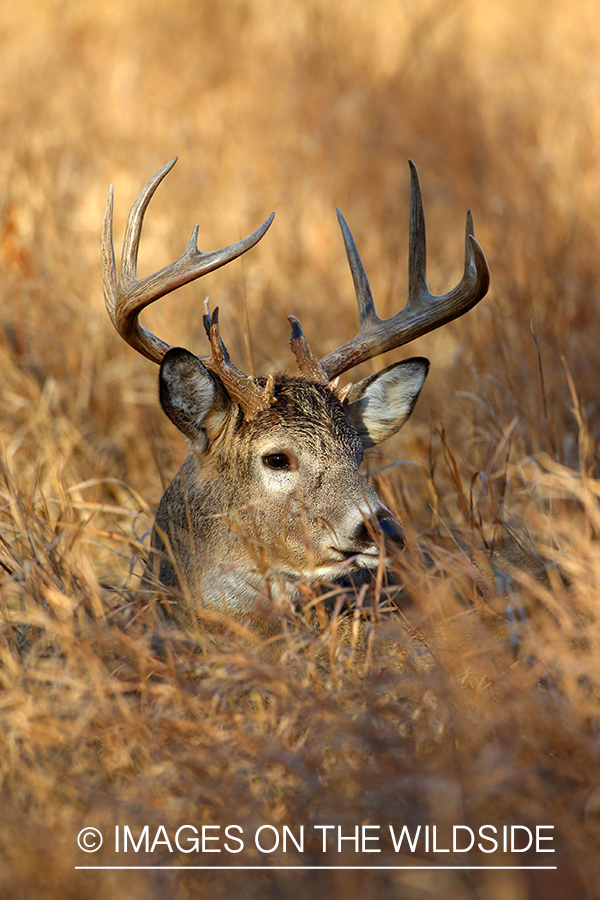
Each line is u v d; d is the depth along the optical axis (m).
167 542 11.41
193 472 11.59
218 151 26.95
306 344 11.98
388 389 12.52
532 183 23.30
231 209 23.39
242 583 11.12
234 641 10.59
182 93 31.55
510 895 7.01
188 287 19.69
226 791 8.20
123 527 15.09
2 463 12.93
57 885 7.28
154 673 9.98
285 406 11.13
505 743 8.40
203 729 8.91
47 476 14.79
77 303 18.91
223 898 7.50
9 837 7.78
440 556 11.12
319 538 10.79
